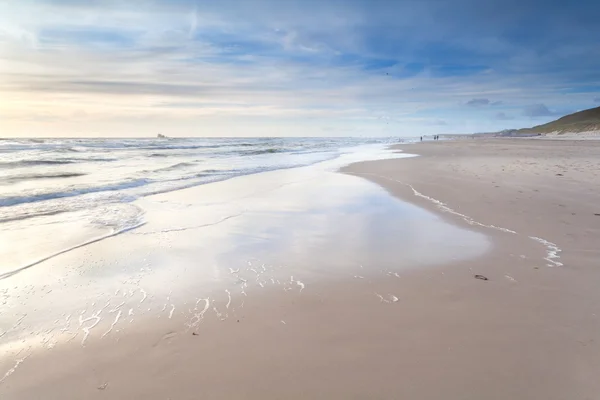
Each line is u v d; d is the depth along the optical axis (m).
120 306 3.53
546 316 3.17
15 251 5.15
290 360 2.62
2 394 2.31
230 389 2.33
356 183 11.81
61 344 2.88
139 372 2.52
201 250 5.25
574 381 2.32
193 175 13.77
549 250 4.94
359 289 3.85
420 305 3.44
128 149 29.48
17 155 20.47
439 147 39.91
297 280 4.12
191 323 3.18
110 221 6.84
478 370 2.45
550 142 45.72
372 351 2.70
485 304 3.43
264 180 12.66
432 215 7.23
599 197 8.24
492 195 8.88
